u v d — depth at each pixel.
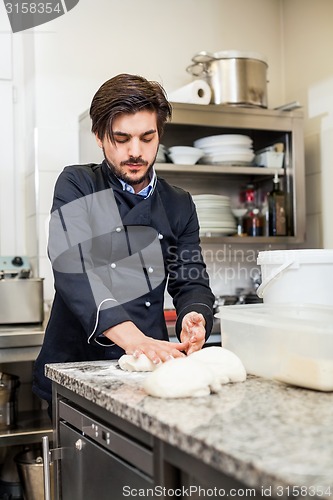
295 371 1.11
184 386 1.02
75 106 3.02
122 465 1.02
